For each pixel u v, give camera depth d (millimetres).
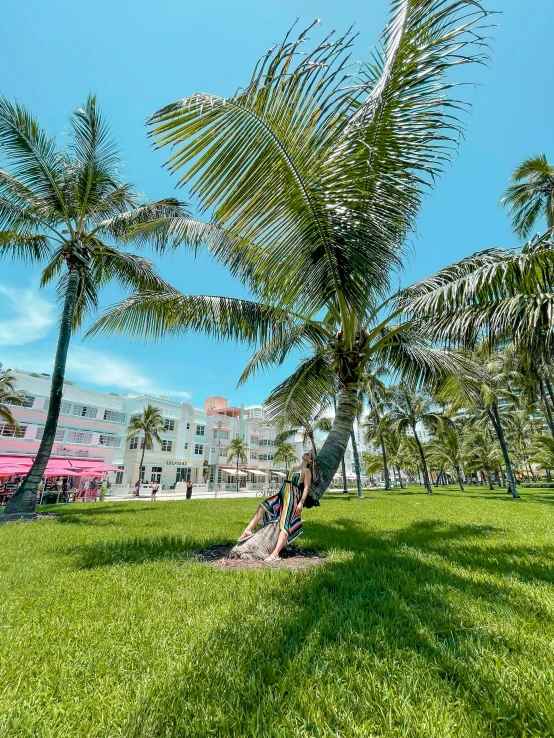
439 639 2221
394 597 2891
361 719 1501
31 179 9781
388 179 3402
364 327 5969
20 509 9438
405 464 52125
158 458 44688
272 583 3324
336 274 4078
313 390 7578
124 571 3791
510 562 4258
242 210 3164
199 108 2447
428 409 28625
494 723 1477
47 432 10172
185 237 6547
